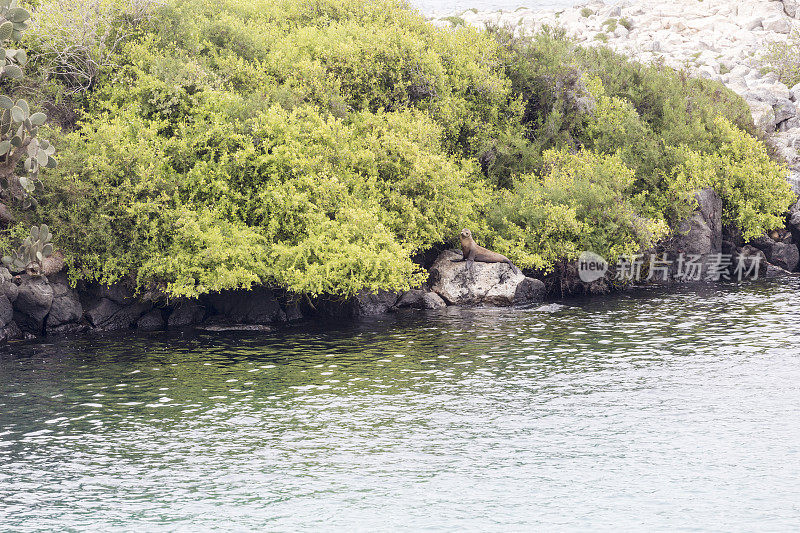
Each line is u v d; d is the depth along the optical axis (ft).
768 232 297.74
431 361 167.02
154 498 103.50
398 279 209.67
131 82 222.69
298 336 192.03
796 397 139.95
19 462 114.73
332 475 110.22
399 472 110.93
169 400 142.20
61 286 195.62
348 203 219.82
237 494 104.58
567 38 321.93
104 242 196.03
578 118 286.25
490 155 267.18
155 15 238.07
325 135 223.71
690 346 176.24
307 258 210.38
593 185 251.60
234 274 195.62
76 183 193.88
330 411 135.95
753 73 405.80
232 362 167.32
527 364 163.84
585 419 130.72
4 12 158.92
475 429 126.82
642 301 232.73
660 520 97.19
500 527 95.66
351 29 266.16
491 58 283.59
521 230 244.83
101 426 129.29
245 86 240.12
